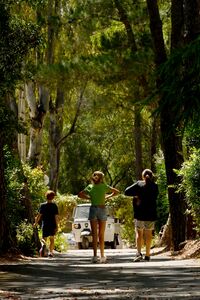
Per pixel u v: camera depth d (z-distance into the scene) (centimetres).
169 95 903
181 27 2102
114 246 4456
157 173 3047
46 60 3675
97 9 3500
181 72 897
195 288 902
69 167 7050
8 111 1900
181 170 1764
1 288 979
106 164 7025
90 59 3045
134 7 3359
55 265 1602
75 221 4322
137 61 2920
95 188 1747
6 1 1661
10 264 1664
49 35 3644
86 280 1115
